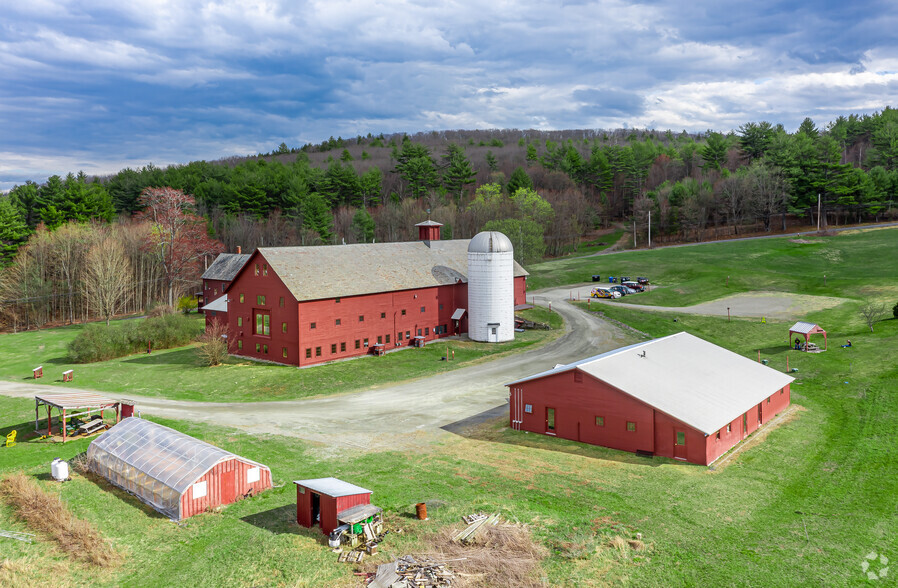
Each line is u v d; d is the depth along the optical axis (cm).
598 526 2367
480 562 2050
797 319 6894
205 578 1995
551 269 11438
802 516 2517
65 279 10256
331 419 4031
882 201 13362
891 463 3075
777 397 4028
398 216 15512
